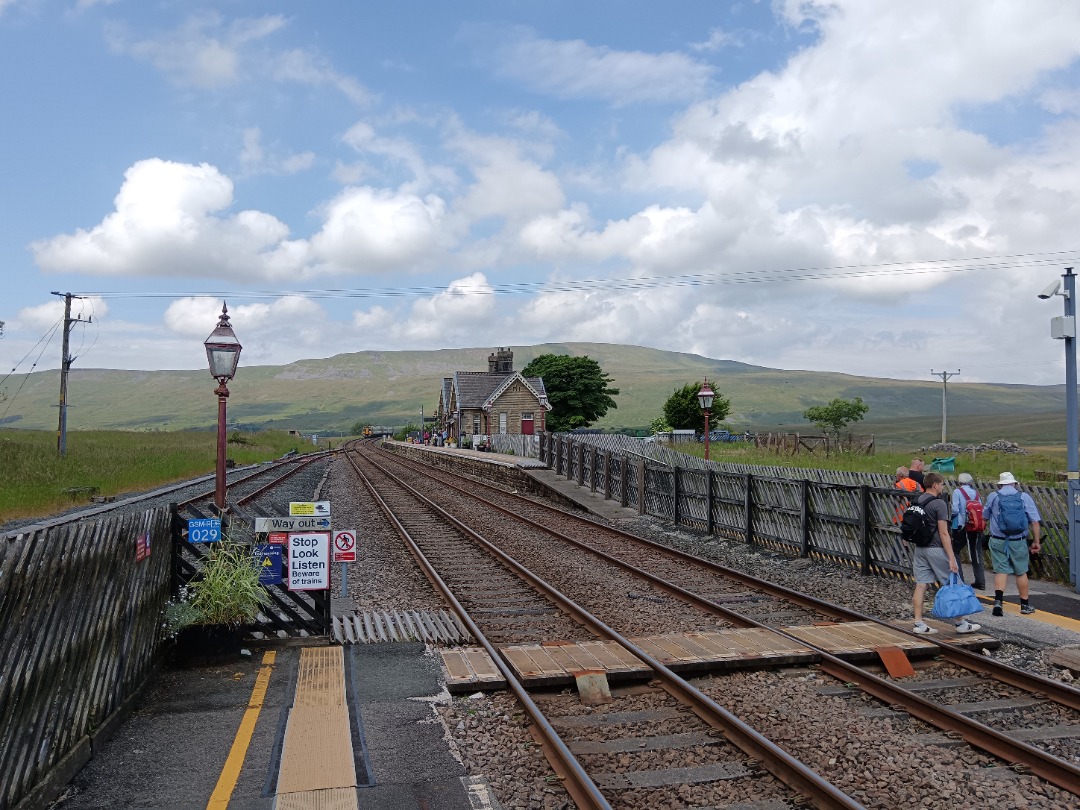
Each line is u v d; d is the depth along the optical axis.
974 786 5.26
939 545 8.80
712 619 10.00
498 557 14.95
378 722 6.26
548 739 5.79
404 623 9.43
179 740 5.82
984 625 9.40
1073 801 5.09
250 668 7.60
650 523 20.98
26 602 4.52
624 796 5.15
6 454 32.34
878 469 27.56
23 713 4.50
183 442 56.41
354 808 4.79
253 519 8.47
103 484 28.52
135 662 6.60
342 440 153.12
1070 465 11.88
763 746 5.64
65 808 4.74
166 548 7.67
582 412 69.94
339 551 10.74
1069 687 6.77
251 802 4.84
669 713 6.67
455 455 49.41
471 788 5.10
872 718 6.55
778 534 15.82
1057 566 11.95
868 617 9.56
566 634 9.41
